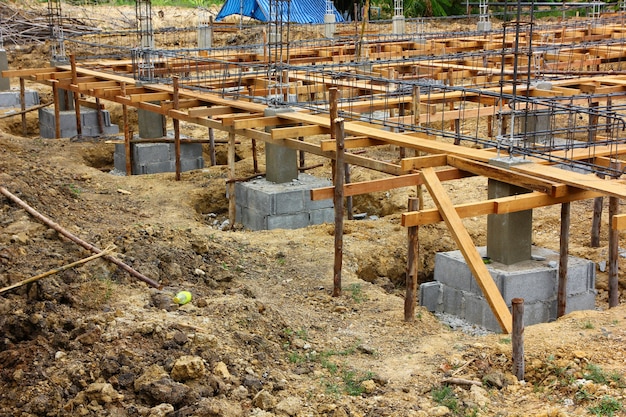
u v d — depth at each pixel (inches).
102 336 381.7
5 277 434.6
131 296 436.1
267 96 711.1
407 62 899.4
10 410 350.6
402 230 611.8
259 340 398.0
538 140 717.3
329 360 395.5
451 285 486.9
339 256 481.4
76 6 1466.5
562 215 455.5
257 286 496.4
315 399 354.0
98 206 638.5
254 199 647.8
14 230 492.7
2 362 379.6
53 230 491.8
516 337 360.2
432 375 373.7
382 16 1541.6
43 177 685.3
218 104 707.4
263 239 585.0
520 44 1013.8
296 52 1045.8
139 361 365.7
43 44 1307.8
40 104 1039.0
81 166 793.6
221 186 725.9
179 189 722.2
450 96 726.5
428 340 419.8
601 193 414.9
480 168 470.9
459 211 436.5
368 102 685.3
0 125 985.5
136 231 516.7
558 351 376.5
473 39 1103.6
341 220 479.2
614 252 480.7
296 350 405.4
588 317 420.5
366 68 928.9
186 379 356.2
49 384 358.3
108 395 345.7
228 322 409.4
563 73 797.2
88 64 968.9
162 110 722.8
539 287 465.1
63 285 428.8
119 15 1462.8
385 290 538.3
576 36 1124.5
